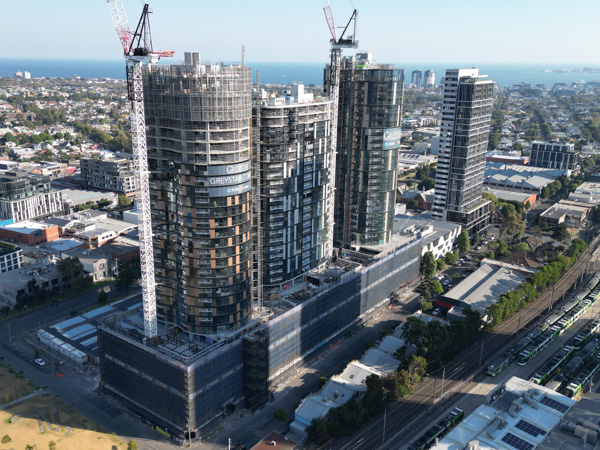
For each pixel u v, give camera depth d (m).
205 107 187.38
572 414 173.38
